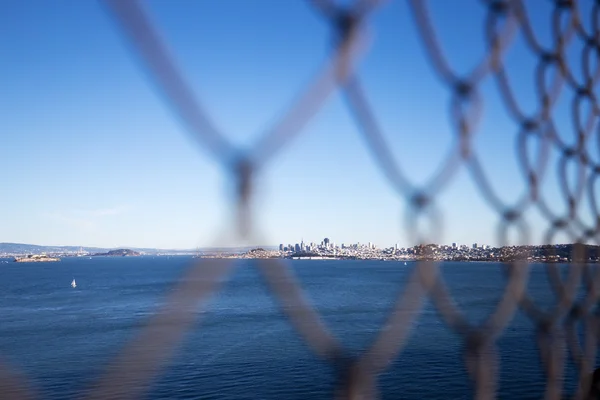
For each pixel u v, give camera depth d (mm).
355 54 1267
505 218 2074
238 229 1127
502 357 25328
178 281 1135
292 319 1394
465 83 1749
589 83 2564
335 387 1485
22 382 1454
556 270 2461
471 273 61812
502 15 1928
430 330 35438
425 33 1557
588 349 2709
